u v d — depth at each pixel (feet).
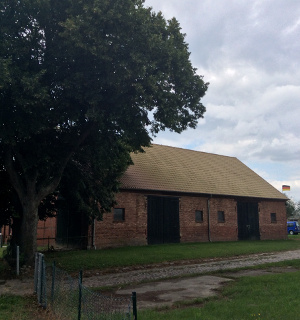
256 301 26.63
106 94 41.47
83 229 68.74
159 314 23.47
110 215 70.95
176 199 83.56
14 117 38.52
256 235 101.19
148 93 39.96
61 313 23.07
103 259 51.24
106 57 36.42
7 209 54.03
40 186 46.98
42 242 85.87
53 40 39.81
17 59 38.58
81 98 39.06
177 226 82.38
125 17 36.70
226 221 93.86
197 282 37.17
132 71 37.70
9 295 31.55
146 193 77.61
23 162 44.80
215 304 25.86
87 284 36.73
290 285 32.63
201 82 46.06
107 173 60.29
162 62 40.93
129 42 37.58
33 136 44.93
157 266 49.85
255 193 103.86
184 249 66.23
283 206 112.57
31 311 25.99
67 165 53.93
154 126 46.83
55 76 40.60
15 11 38.47
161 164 91.76
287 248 76.07
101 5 36.27
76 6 37.50
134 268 47.78
